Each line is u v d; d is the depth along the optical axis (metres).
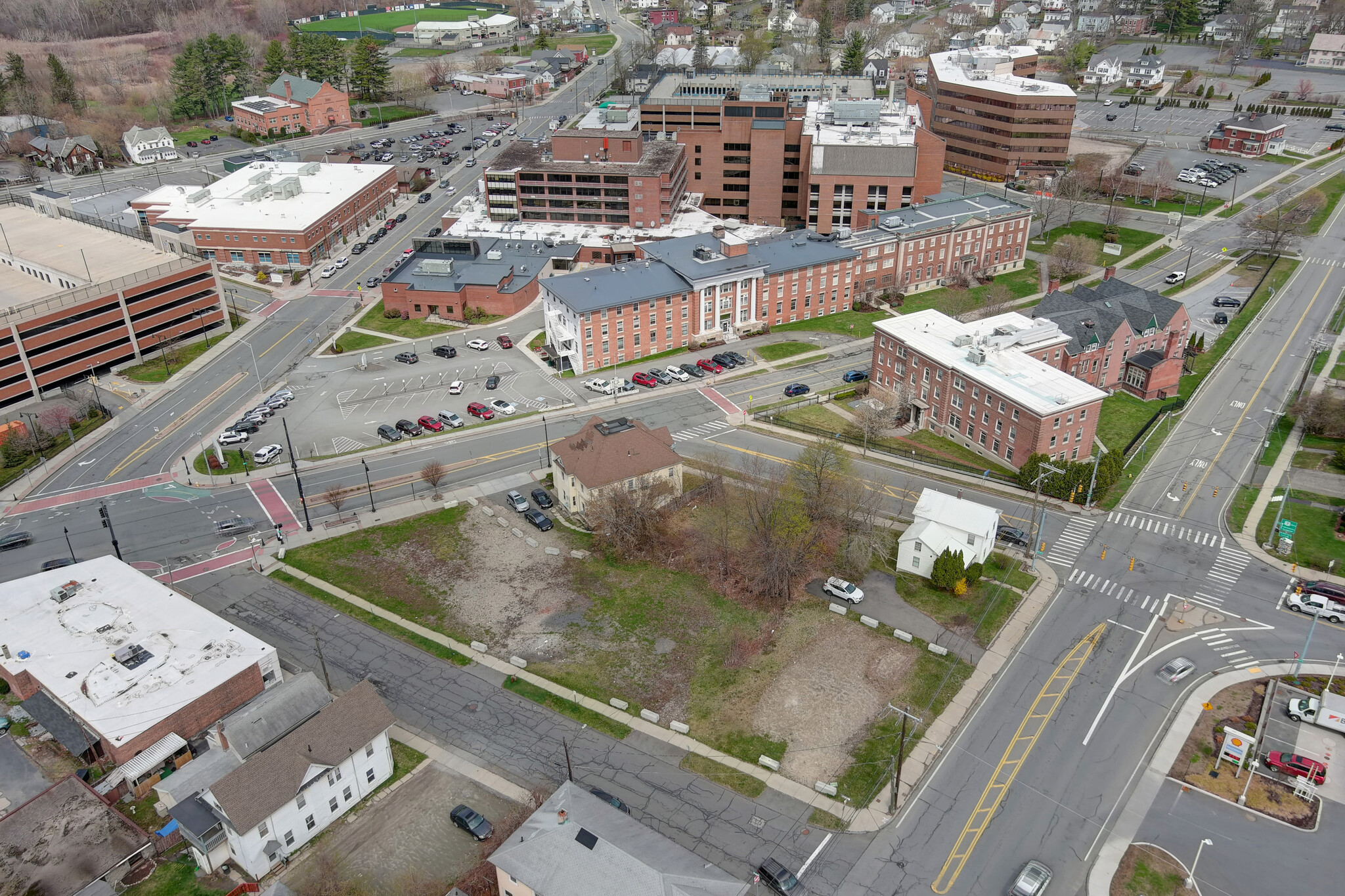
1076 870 68.94
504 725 83.19
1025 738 80.44
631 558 105.12
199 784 74.06
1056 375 122.31
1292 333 159.00
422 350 160.12
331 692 86.94
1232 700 84.06
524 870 63.12
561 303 149.75
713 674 88.56
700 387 144.75
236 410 141.38
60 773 79.31
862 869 69.38
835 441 115.62
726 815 73.88
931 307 175.75
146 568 105.75
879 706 84.19
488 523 112.44
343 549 108.25
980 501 114.38
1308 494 114.31
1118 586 99.19
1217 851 70.19
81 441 133.38
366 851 71.56
